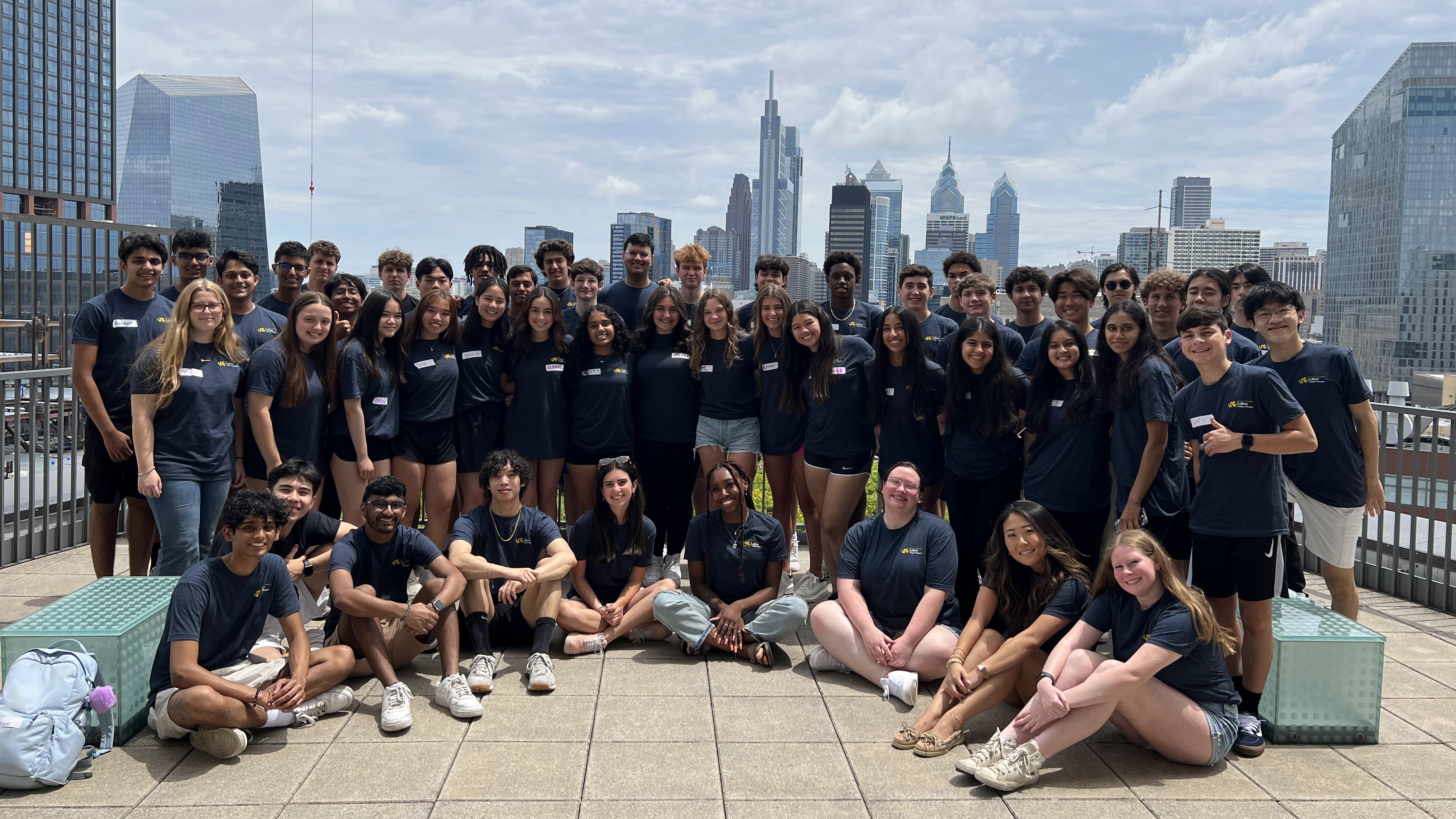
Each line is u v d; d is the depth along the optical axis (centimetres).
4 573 589
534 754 343
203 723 332
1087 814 303
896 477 441
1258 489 362
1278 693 363
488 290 548
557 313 554
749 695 411
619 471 479
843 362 527
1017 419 468
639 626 481
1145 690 329
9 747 303
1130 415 424
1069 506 446
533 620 462
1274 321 446
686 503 584
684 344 572
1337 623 384
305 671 367
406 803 303
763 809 302
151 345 446
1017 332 585
